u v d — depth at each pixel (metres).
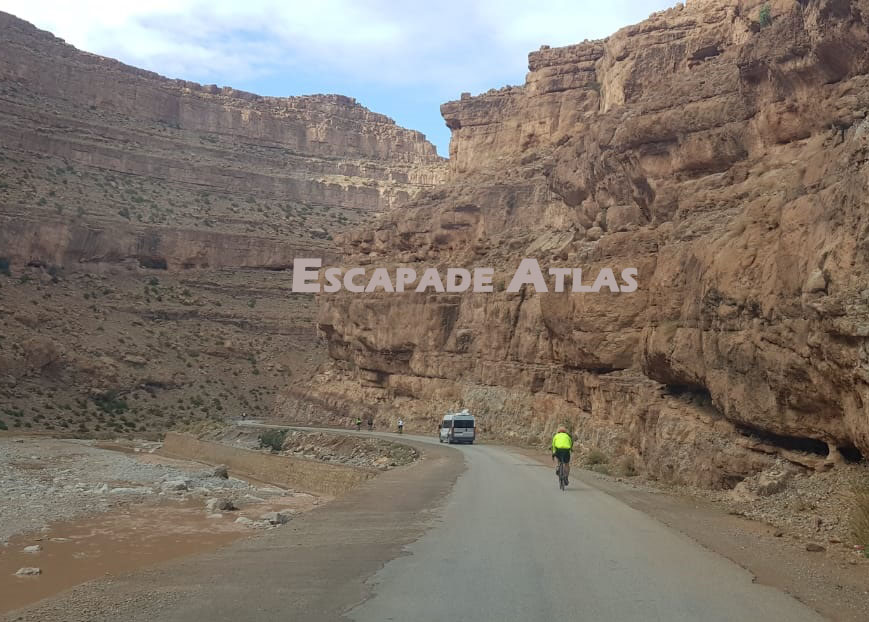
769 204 21.31
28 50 148.88
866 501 13.27
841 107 21.03
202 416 95.75
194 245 127.50
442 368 64.69
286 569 11.26
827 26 26.64
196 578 10.93
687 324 25.00
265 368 111.88
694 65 54.12
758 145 31.58
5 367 87.00
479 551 12.20
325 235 147.12
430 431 62.25
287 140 178.00
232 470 53.94
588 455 33.25
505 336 57.03
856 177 14.73
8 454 57.78
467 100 93.88
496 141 90.81
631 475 27.64
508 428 52.34
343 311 80.69
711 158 34.56
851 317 13.97
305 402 87.75
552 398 48.28
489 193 74.56
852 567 11.18
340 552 12.50
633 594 9.43
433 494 20.48
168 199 142.00
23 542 26.83
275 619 8.52
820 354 15.59
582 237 50.47
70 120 142.25
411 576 10.45
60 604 9.70
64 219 115.62
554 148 82.69
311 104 185.38
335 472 41.91
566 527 14.66
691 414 24.58
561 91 84.75
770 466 19.11
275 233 141.00
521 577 10.34
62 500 37.12
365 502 19.09
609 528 14.57
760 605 8.97
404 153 188.25
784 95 29.77
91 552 25.47
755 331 19.36
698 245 25.48
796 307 17.28
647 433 26.95
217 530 30.38
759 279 20.00
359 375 78.38
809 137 28.64
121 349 103.31
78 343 100.19
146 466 53.81
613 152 42.62
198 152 159.75
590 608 8.79
